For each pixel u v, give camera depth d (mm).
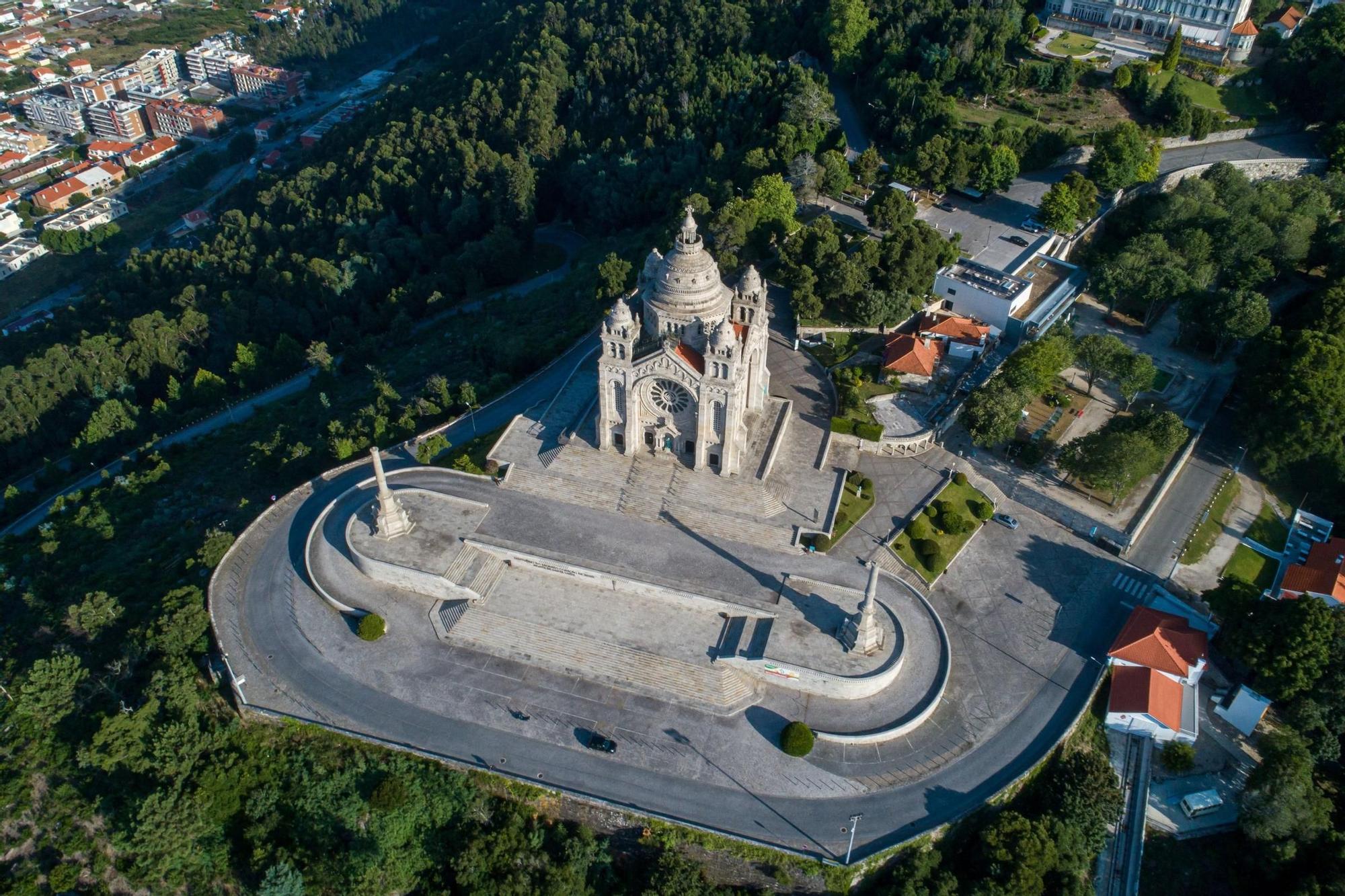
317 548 120250
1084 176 188000
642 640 107375
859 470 132000
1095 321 163750
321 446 140875
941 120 192000
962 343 148625
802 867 88250
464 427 140250
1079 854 92812
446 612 111812
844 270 149625
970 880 91500
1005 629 112562
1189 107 196250
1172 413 129125
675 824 90438
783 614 107938
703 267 117125
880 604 109688
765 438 130250
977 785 95312
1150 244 160625
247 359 191125
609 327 114750
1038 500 130250
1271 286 170875
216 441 165875
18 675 109938
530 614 110250
